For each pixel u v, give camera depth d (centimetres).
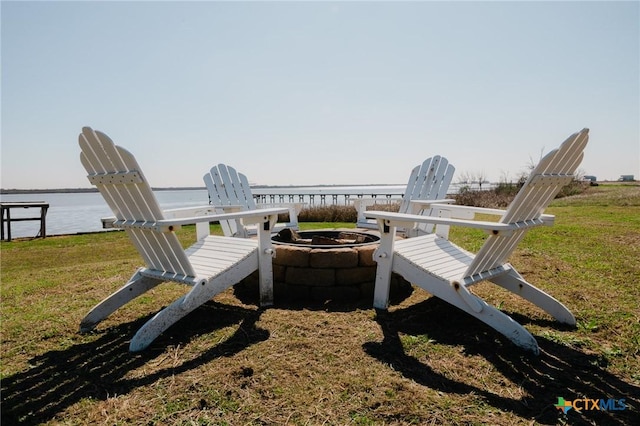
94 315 247
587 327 237
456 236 571
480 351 209
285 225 431
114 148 204
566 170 220
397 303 293
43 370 194
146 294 319
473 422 149
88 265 456
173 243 225
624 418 152
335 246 315
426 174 458
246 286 332
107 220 244
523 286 256
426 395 167
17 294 329
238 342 221
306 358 200
